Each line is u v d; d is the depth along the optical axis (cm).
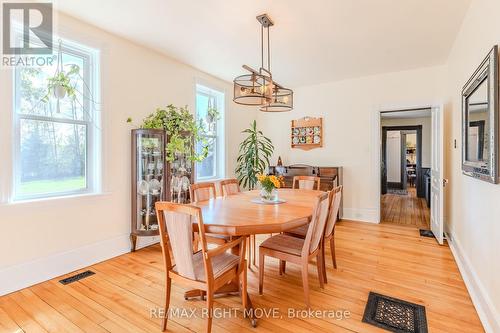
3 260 225
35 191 254
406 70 432
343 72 444
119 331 181
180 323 190
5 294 225
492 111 171
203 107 467
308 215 210
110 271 272
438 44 331
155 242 361
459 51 300
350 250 329
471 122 231
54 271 257
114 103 312
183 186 359
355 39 316
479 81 205
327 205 228
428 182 600
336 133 500
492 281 180
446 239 366
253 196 306
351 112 484
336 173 464
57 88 255
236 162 530
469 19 252
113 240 311
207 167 476
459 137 302
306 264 205
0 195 224
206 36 310
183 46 339
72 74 279
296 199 283
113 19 273
